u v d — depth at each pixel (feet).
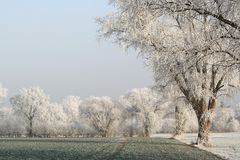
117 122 429.38
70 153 139.13
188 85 142.51
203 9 73.51
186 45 84.89
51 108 487.20
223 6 72.18
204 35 78.64
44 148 172.14
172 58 89.71
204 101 170.60
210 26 75.87
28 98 453.99
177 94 178.50
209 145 176.35
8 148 172.04
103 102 431.84
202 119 172.86
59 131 448.65
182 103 183.01
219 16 73.10
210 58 81.15
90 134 443.32
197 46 79.71
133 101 406.41
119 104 433.07
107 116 428.97
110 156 124.67
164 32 136.87
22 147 180.96
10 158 114.73
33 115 456.86
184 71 85.61
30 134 451.94
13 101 455.63
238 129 486.38
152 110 399.85
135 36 141.79
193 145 179.42
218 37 75.66
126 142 234.58
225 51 77.51
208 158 117.50
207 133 176.14
